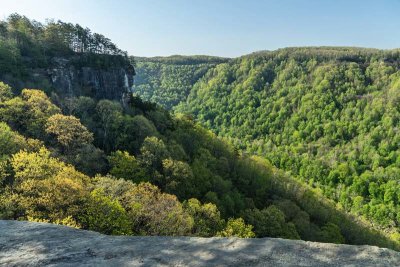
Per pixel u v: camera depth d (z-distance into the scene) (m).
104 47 113.88
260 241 5.97
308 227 66.25
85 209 31.08
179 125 95.81
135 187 41.50
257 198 77.31
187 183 60.47
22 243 6.30
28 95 65.88
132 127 73.50
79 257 5.73
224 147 96.81
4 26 94.75
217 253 5.64
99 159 55.69
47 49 95.81
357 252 5.49
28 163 36.88
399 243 84.19
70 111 73.00
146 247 5.99
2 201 28.95
